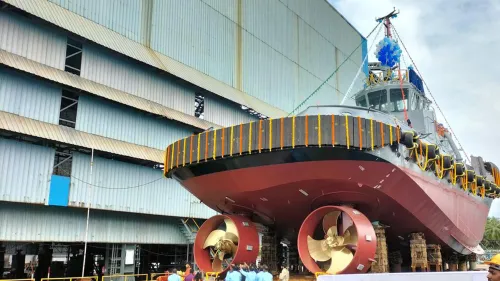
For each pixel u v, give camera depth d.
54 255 39.56
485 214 24.78
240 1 39.62
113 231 27.58
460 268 25.00
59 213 24.86
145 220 29.97
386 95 21.20
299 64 46.59
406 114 19.55
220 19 37.03
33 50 23.66
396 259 19.91
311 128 12.65
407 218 15.94
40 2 23.92
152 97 30.09
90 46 26.80
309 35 49.34
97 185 26.44
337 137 12.50
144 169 29.75
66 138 24.14
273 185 13.96
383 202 14.55
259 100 39.69
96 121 26.78
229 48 37.41
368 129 12.85
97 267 35.25
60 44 25.14
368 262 13.42
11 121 21.95
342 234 14.19
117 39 27.83
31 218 23.48
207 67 34.75
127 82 28.69
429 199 15.61
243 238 15.26
